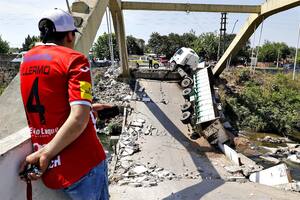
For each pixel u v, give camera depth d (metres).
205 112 20.14
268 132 27.17
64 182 2.76
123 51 29.48
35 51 2.84
